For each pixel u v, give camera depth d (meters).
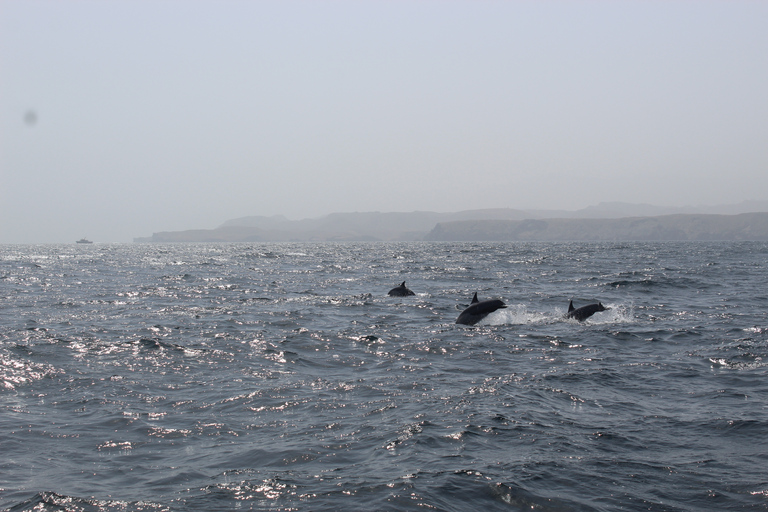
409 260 89.38
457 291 38.34
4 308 29.19
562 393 13.31
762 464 9.14
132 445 10.23
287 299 33.81
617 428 10.88
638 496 8.10
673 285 40.75
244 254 125.62
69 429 11.02
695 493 8.18
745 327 22.41
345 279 50.47
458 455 9.58
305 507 7.84
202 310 28.64
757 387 13.70
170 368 15.92
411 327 23.19
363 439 10.39
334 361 16.95
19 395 13.25
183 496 8.20
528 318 25.38
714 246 173.75
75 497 8.16
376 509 7.73
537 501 7.96
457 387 13.94
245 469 9.16
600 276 50.72
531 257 96.31
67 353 17.69
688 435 10.49
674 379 14.59
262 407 12.37
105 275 55.38
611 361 16.83
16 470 9.13
